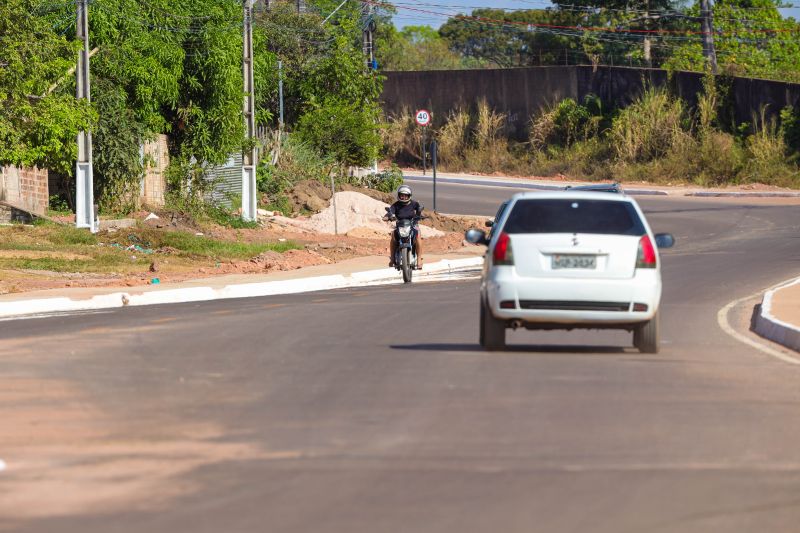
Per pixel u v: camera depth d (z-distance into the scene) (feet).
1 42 245.04
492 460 64.95
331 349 114.62
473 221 349.82
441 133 596.29
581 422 76.02
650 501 56.03
